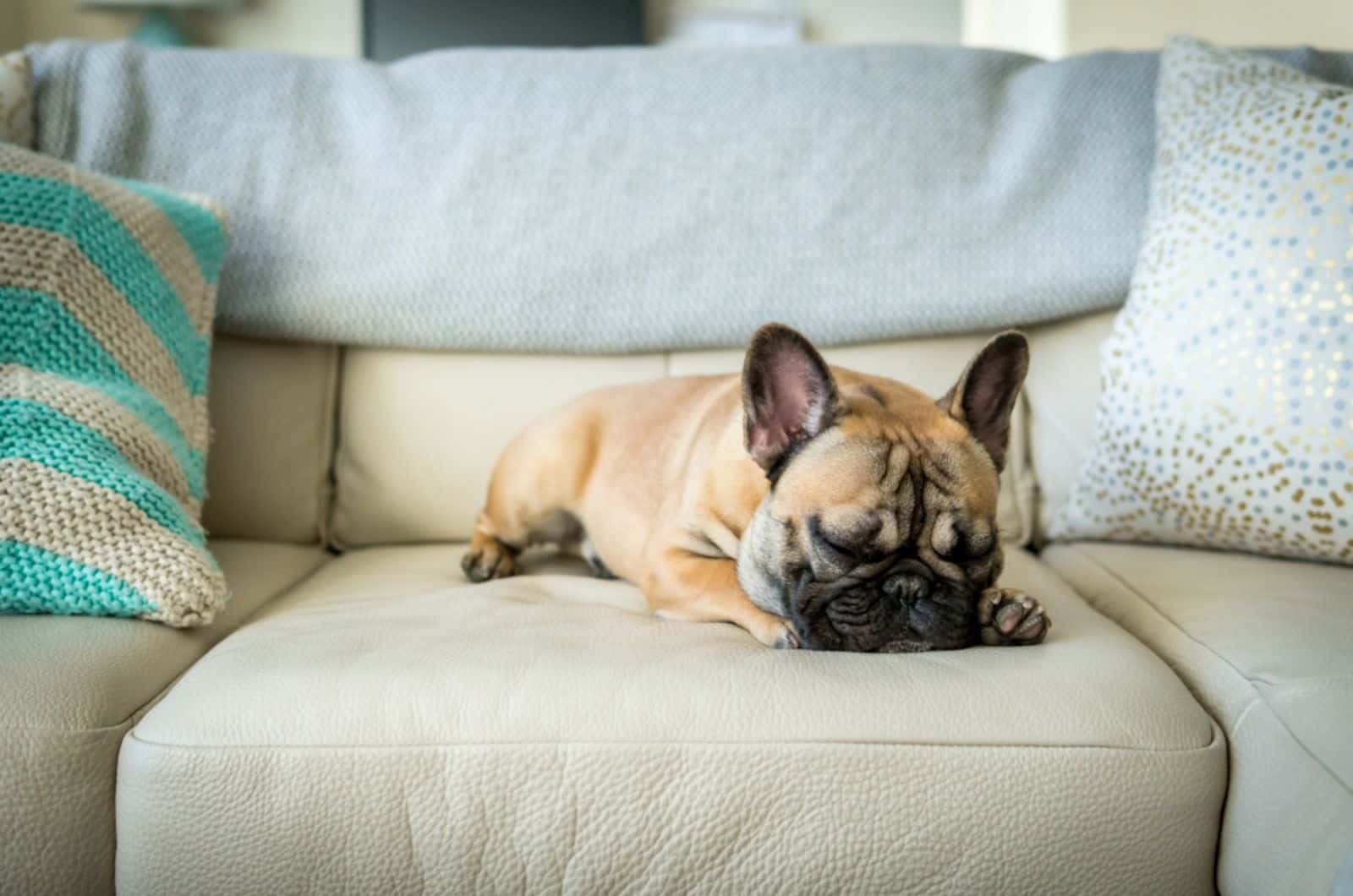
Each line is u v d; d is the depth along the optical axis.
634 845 1.06
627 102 2.06
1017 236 1.95
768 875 1.05
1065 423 1.93
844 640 1.22
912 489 1.27
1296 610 1.26
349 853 1.07
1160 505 1.60
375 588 1.58
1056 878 1.05
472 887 1.07
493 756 1.07
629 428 1.76
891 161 2.02
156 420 1.53
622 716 1.08
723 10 4.91
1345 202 1.44
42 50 2.01
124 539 1.29
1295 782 1.00
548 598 1.54
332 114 2.06
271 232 1.96
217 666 1.18
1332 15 2.84
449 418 1.98
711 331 1.95
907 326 1.93
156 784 1.07
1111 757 1.06
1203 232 1.57
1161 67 1.87
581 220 1.99
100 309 1.51
